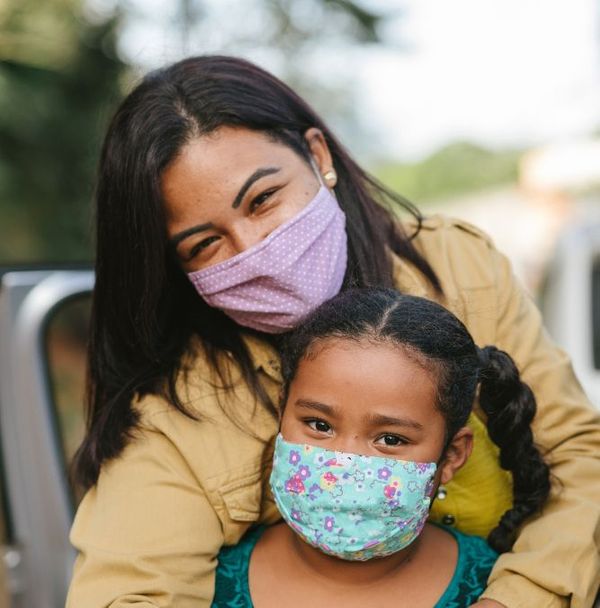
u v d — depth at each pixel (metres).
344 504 1.47
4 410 2.25
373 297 1.58
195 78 1.74
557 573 1.59
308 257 1.72
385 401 1.47
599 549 1.69
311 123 1.87
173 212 1.70
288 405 1.56
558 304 3.85
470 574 1.64
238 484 1.68
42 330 2.26
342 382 1.48
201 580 1.61
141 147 1.68
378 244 1.89
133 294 1.79
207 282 1.74
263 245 1.68
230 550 1.70
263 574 1.64
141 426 1.72
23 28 7.50
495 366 1.69
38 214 7.80
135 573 1.55
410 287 1.87
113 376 1.86
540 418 1.84
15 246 7.75
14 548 2.23
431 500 1.55
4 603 2.30
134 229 1.73
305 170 1.76
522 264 7.63
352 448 1.49
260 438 1.74
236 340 1.82
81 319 8.40
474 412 1.80
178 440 1.69
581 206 8.64
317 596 1.58
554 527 1.68
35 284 2.30
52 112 7.47
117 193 1.73
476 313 1.89
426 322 1.54
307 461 1.49
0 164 7.45
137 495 1.64
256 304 1.74
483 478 1.79
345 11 8.62
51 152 7.62
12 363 2.24
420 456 1.51
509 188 20.39
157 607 1.51
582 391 1.93
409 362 1.49
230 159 1.67
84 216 7.85
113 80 7.63
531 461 1.73
